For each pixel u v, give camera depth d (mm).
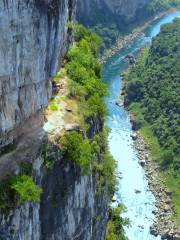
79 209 55656
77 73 62938
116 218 75625
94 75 67375
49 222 50531
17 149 47188
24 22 40719
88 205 58219
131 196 104812
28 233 46938
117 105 143125
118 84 155500
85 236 59125
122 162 116125
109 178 65938
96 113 61438
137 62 170750
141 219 98812
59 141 50812
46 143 49406
